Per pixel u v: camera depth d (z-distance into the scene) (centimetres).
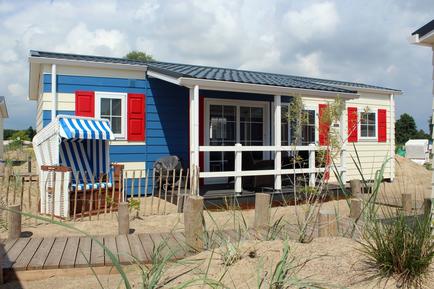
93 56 1156
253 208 905
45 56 980
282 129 1244
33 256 496
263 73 1502
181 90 1116
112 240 573
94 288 427
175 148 1105
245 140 1198
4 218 708
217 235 505
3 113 2445
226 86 903
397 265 312
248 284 328
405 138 5250
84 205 759
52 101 956
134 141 1053
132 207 787
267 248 395
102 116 1020
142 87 1066
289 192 962
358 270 326
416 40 525
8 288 436
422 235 314
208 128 1137
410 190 1276
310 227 541
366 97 1483
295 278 312
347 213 777
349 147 1420
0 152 2392
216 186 1090
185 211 466
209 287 335
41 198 808
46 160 854
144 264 476
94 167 887
